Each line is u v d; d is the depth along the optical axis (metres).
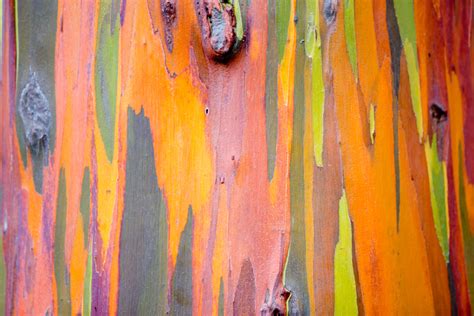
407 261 1.22
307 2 1.18
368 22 1.22
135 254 1.15
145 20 1.16
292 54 1.17
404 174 1.23
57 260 1.21
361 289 1.18
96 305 1.17
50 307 1.21
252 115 1.15
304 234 1.15
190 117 1.15
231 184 1.14
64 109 1.21
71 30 1.21
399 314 1.21
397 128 1.23
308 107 1.17
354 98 1.20
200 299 1.14
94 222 1.18
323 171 1.17
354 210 1.18
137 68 1.17
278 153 1.15
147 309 1.15
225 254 1.14
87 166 1.19
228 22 1.15
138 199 1.16
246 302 1.13
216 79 1.15
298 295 1.14
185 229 1.14
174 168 1.15
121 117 1.17
